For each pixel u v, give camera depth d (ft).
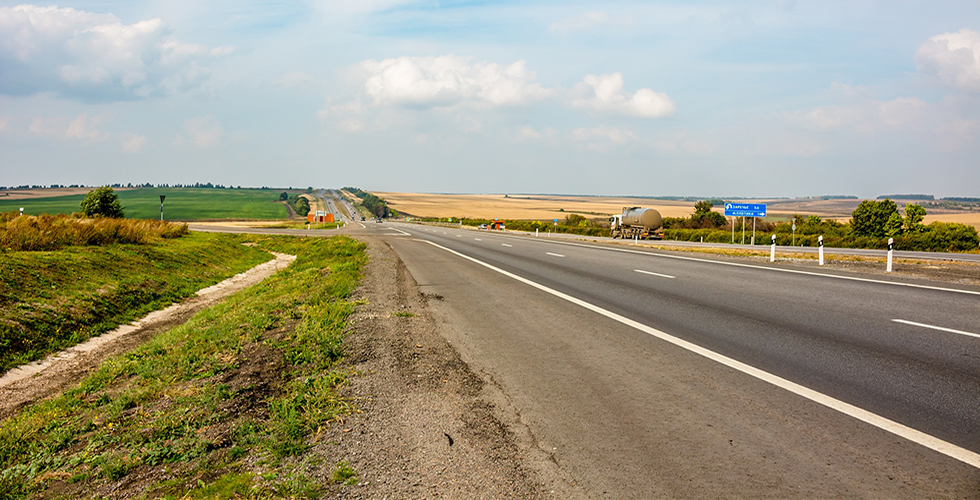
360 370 21.21
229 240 131.64
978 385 17.72
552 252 86.17
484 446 14.06
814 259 67.67
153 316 53.11
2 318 39.52
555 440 14.32
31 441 18.12
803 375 19.29
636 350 23.52
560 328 28.68
